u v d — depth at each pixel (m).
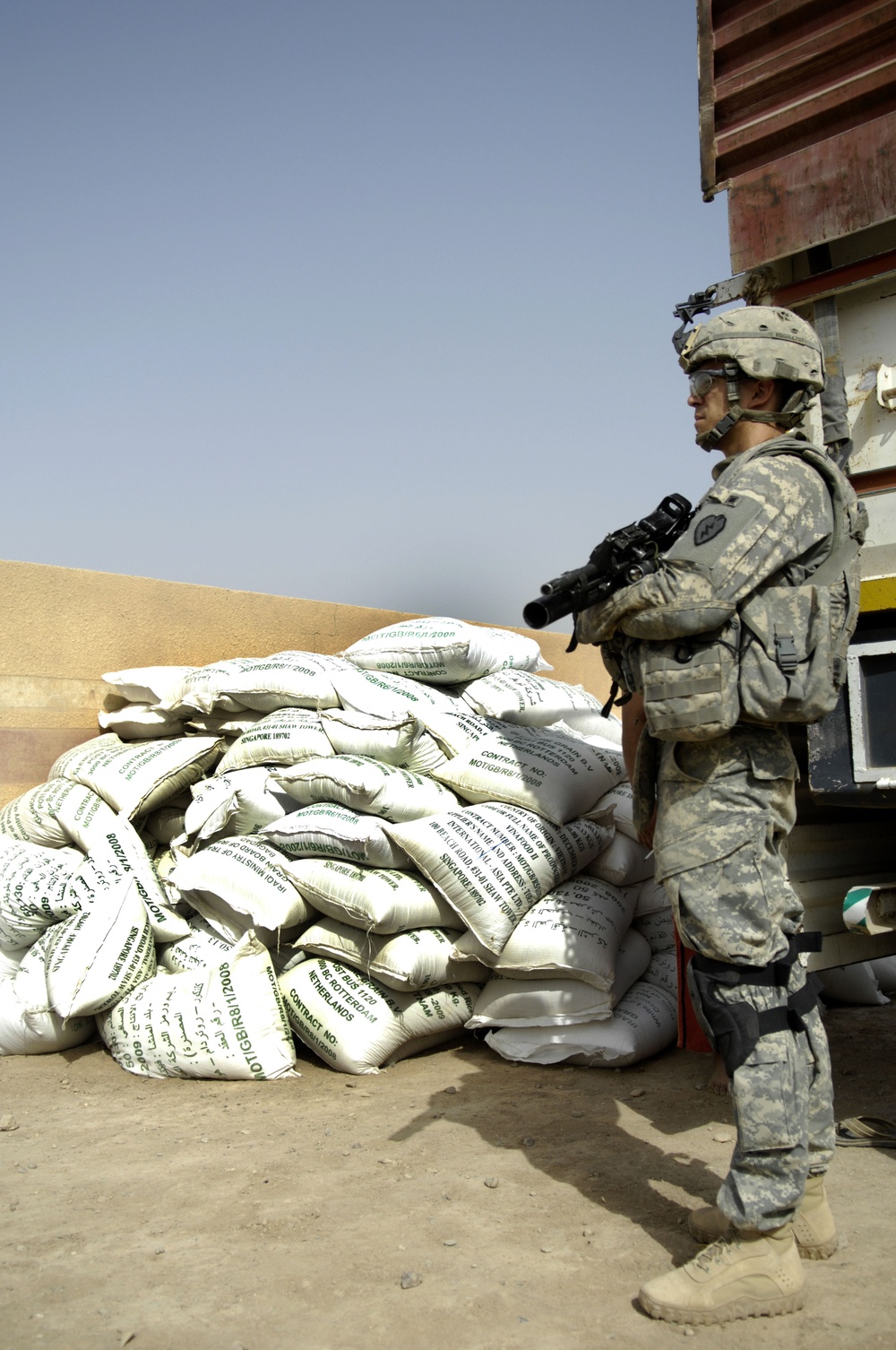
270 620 5.65
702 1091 3.17
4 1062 3.53
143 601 5.10
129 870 3.75
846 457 2.70
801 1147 1.89
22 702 4.65
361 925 3.37
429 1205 2.35
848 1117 2.95
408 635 4.35
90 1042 3.73
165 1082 3.31
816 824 2.95
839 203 2.71
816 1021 2.04
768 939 1.95
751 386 2.18
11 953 3.75
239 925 3.67
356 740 3.85
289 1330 1.86
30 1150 2.74
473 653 4.25
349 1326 1.87
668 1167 2.56
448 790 3.83
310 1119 2.95
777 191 2.84
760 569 1.94
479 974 3.60
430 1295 1.97
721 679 1.96
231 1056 3.27
